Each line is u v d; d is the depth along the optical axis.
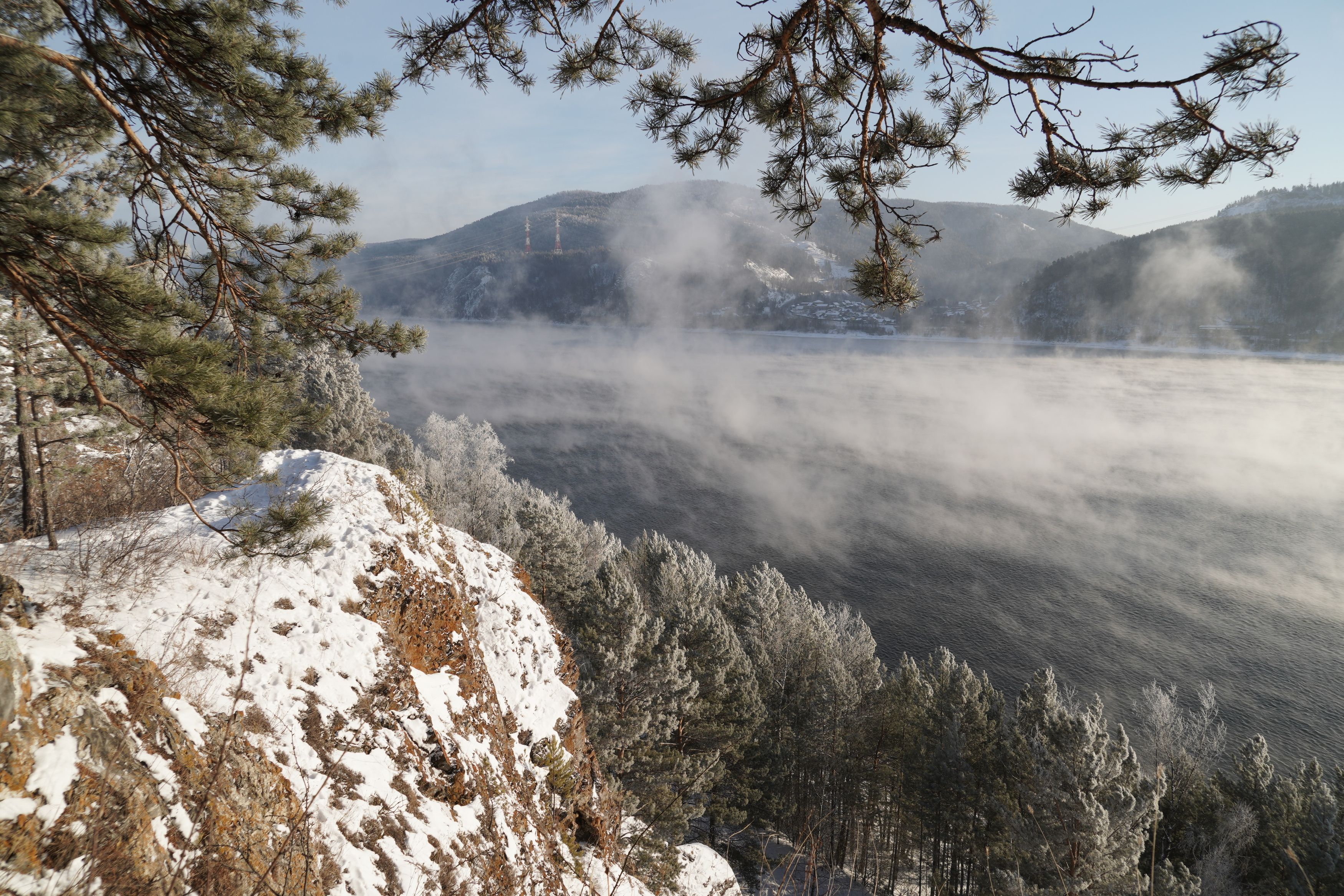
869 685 37.41
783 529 116.94
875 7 3.57
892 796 31.80
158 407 3.92
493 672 10.32
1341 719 63.84
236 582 6.87
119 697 4.32
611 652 20.11
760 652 36.38
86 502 10.62
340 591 7.62
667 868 12.86
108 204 5.59
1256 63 2.79
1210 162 3.08
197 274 5.80
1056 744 20.22
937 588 93.88
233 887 3.92
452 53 4.89
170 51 4.11
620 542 57.72
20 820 3.08
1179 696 67.56
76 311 3.70
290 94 4.40
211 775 4.43
